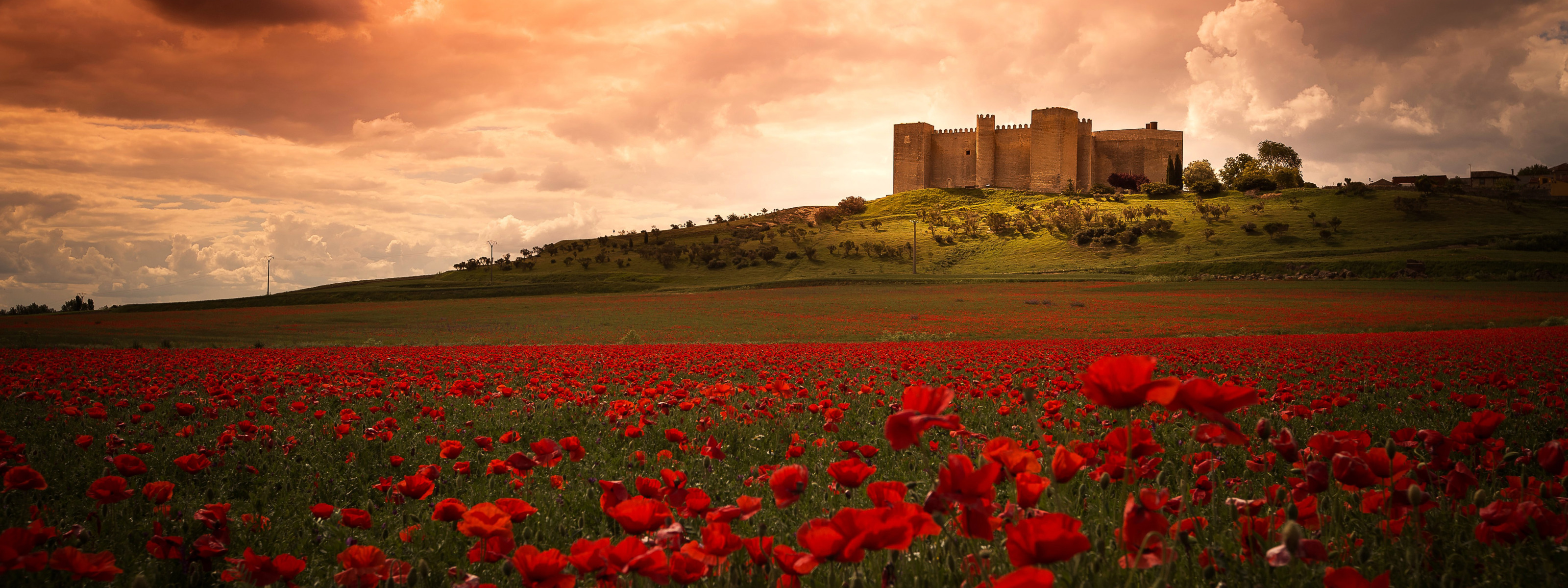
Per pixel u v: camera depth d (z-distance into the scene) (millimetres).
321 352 21016
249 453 5836
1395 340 23172
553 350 22219
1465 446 3064
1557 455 2529
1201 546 2473
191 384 11555
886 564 2346
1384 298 60719
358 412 8867
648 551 1923
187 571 2963
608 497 2816
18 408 8852
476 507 2328
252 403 9406
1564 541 2248
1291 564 2299
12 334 48031
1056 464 2184
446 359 17594
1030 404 2742
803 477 2271
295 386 11289
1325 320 48125
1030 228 139125
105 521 3828
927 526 1767
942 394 1893
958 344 26281
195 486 4934
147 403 7516
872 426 7230
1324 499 2996
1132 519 1830
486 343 46156
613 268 135750
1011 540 1566
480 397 9250
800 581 2398
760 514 3836
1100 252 119438
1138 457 2615
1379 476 2248
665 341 46656
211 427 7629
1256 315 53000
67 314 76812
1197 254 110562
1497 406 7215
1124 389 1688
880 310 63219
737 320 57844
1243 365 13539
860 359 16375
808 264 129625
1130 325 49781
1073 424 5672
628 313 64125
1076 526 1544
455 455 4430
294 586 2662
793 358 16453
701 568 2018
